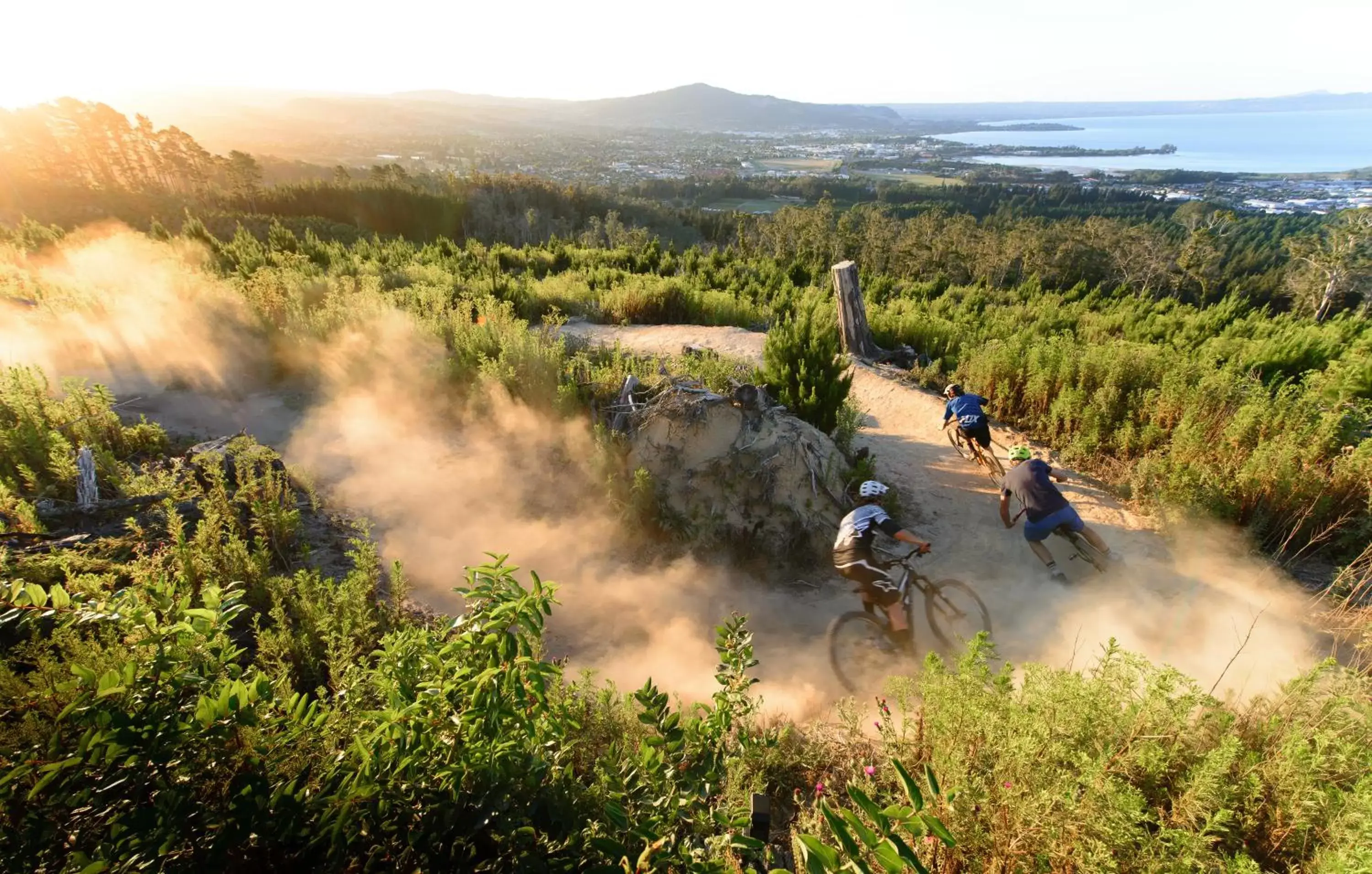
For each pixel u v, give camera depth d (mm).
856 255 94250
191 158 124875
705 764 2594
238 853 1889
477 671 2098
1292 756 2562
